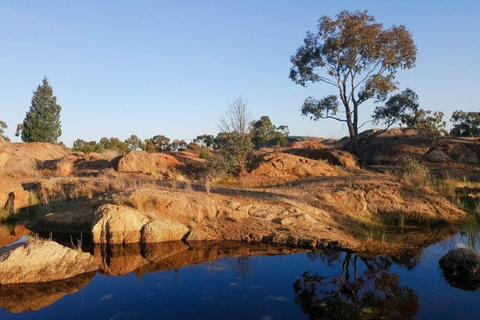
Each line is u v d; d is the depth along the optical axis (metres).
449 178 18.28
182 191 12.23
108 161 21.66
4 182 13.19
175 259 8.44
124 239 9.55
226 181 17.20
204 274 7.48
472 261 7.32
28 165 21.34
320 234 9.92
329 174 20.05
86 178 15.41
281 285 6.91
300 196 12.89
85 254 7.81
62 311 5.83
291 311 5.82
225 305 6.04
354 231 10.78
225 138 20.41
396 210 12.53
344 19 29.34
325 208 12.21
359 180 14.77
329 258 8.52
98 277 7.33
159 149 42.41
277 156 20.56
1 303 6.12
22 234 10.34
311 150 27.20
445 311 5.79
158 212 10.55
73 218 10.80
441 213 12.62
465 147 27.70
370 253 8.91
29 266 7.08
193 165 20.91
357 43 28.84
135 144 43.16
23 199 12.88
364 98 30.58
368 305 6.04
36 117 41.38
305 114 32.16
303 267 7.89
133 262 8.23
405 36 29.22
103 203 11.00
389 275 7.43
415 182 14.52
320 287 6.79
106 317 5.61
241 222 10.61
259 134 46.25
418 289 6.70
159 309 5.90
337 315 5.65
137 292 6.59
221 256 8.66
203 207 10.86
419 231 11.20
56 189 14.00
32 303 6.13
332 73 30.58
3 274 6.91
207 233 10.10
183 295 6.45
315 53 30.59
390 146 31.39
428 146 30.67
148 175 18.61
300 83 32.09
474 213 13.13
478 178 19.62
